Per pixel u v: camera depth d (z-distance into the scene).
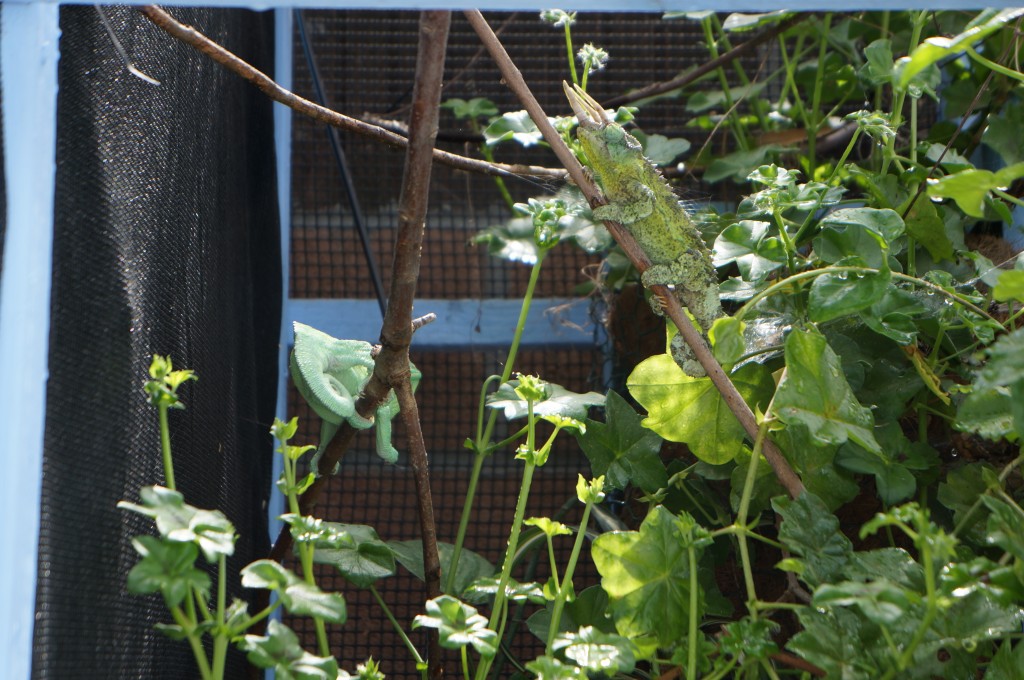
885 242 1.68
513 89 1.66
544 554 2.07
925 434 1.78
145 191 1.67
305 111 1.72
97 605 1.58
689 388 1.73
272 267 2.00
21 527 1.51
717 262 1.74
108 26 1.62
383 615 2.07
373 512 2.13
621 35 2.17
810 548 1.63
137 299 1.64
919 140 2.04
